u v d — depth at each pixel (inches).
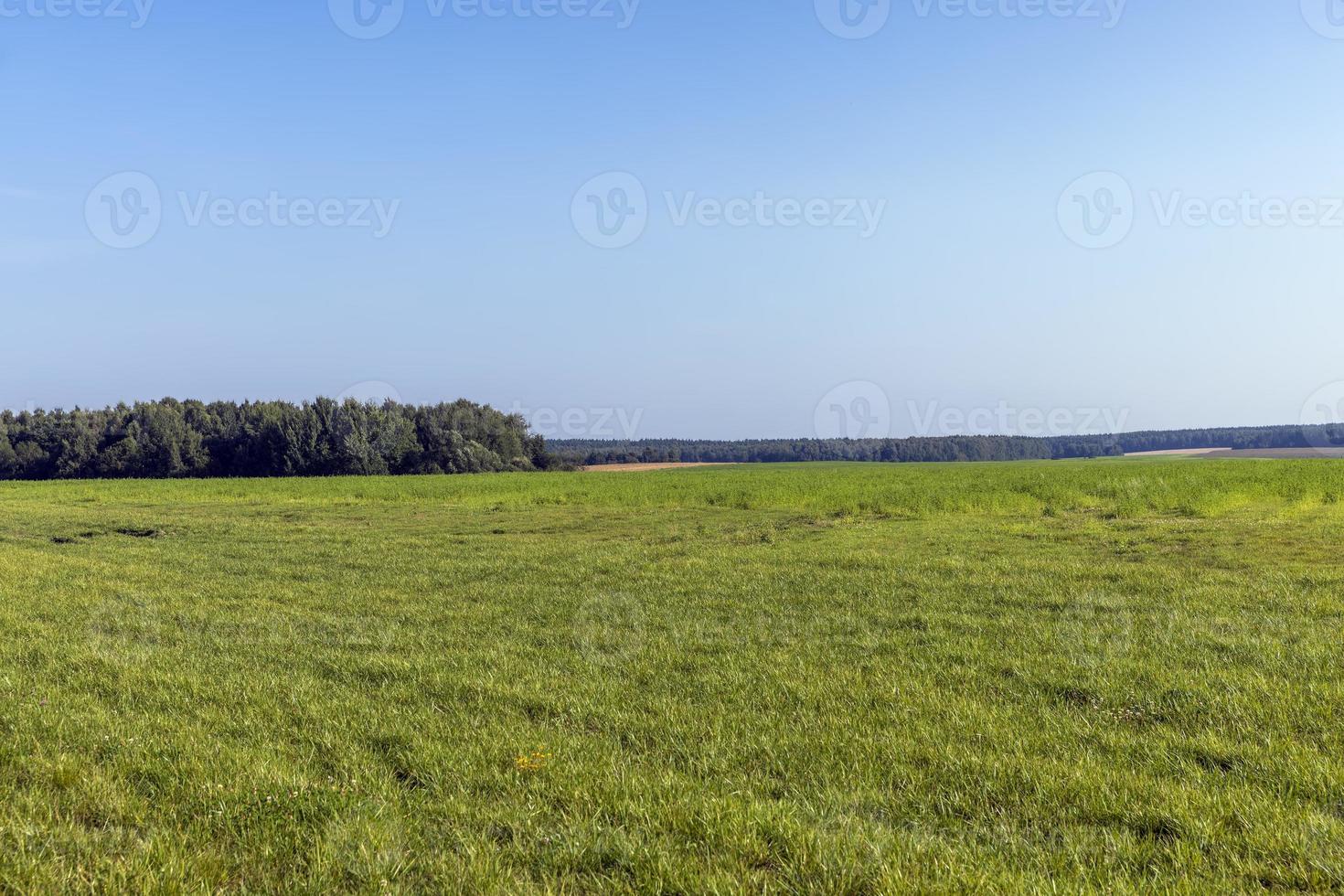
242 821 210.8
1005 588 554.6
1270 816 209.5
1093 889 175.6
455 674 358.3
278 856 194.7
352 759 256.5
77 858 189.3
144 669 364.2
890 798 227.8
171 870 182.2
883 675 352.2
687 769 252.2
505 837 206.4
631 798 225.9
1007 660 369.7
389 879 181.9
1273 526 929.5
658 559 753.0
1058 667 355.3
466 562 744.3
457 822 213.3
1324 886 177.0
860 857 188.4
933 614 471.2
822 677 349.7
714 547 859.4
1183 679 329.1
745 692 330.0
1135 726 283.6
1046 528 971.3
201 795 225.9
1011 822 212.2
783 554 769.6
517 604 535.8
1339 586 533.3
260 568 719.7
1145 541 825.5
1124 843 197.8
